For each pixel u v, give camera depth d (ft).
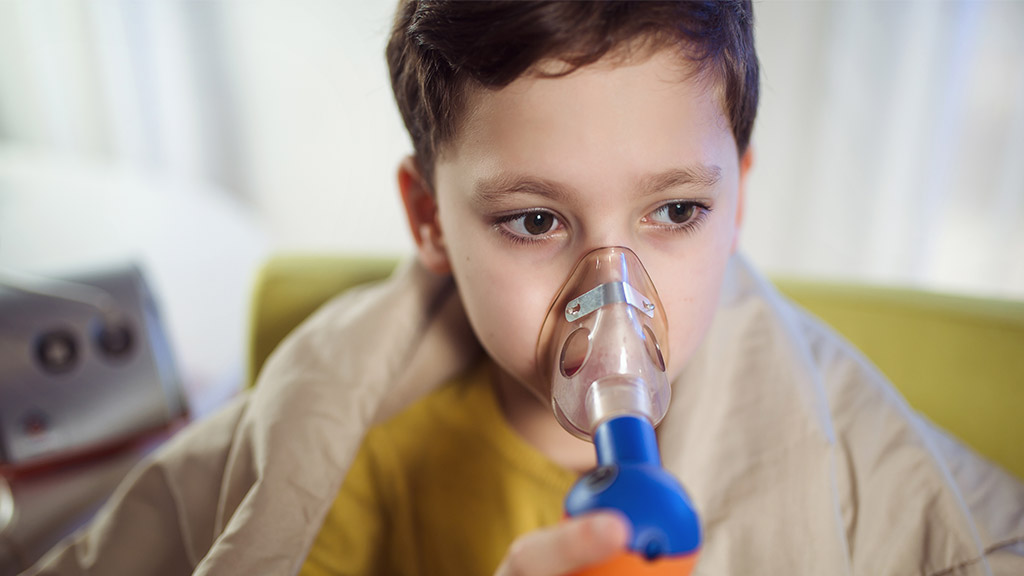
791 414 2.22
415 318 2.52
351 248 7.00
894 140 5.35
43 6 6.68
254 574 2.03
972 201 5.35
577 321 1.78
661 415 1.81
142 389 3.10
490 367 2.70
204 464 2.43
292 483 2.17
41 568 2.40
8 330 2.95
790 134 5.52
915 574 2.14
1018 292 5.39
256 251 4.37
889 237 5.54
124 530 2.40
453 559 2.58
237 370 3.54
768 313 2.40
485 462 2.58
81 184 5.32
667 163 1.69
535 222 1.85
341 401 2.32
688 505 1.25
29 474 3.00
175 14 6.56
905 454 2.22
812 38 5.29
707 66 1.74
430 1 1.86
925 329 2.78
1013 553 2.22
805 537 2.10
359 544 2.65
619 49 1.62
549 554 1.19
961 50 5.06
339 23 6.43
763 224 5.77
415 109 2.12
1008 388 2.66
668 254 1.85
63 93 6.91
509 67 1.64
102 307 3.06
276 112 6.73
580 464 2.51
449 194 1.96
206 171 6.98
